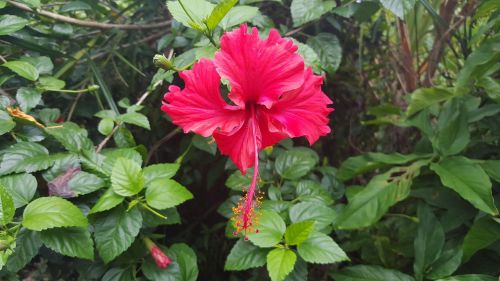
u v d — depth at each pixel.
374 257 0.35
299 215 0.29
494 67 0.31
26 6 0.32
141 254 0.29
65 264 0.32
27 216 0.23
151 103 0.40
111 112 0.32
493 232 0.27
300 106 0.22
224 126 0.22
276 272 0.25
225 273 0.44
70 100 0.38
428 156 0.33
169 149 0.43
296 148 0.38
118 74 0.39
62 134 0.28
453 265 0.28
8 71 0.32
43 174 0.26
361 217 0.30
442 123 0.34
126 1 0.43
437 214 0.35
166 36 0.35
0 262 0.21
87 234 0.24
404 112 0.39
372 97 0.46
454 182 0.28
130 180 0.26
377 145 0.47
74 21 0.35
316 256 0.26
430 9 0.33
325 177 0.37
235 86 0.20
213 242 0.44
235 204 0.32
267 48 0.20
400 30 0.42
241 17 0.28
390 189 0.31
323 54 0.35
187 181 0.43
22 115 0.27
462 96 0.34
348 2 0.34
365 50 0.45
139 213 0.26
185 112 0.21
